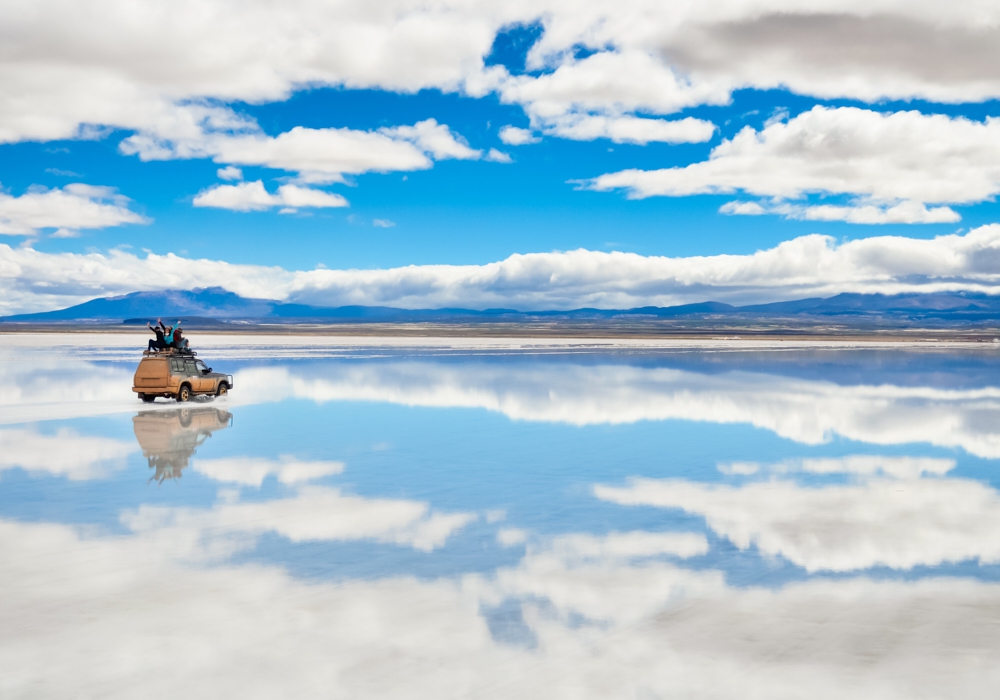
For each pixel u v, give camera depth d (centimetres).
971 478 1605
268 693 641
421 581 930
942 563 1012
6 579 928
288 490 1456
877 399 3344
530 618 812
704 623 799
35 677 669
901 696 641
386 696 637
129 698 632
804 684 662
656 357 7556
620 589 904
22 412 2755
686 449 1981
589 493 1445
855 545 1098
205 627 782
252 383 4109
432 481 1554
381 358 7119
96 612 822
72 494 1407
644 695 641
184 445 2008
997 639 759
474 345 11656
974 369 5744
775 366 5966
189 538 1115
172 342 3216
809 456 1880
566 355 7969
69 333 19000
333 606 844
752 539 1129
